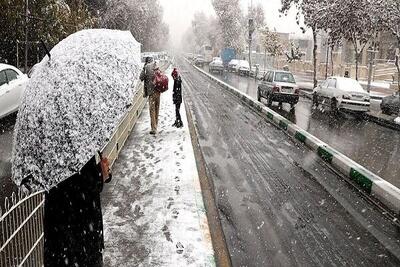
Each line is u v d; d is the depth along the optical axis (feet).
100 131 10.58
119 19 125.29
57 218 11.71
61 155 10.18
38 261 13.58
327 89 66.49
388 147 40.16
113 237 18.02
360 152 37.68
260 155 35.22
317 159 34.63
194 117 53.83
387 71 131.23
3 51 64.90
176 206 21.74
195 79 125.39
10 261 11.20
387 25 62.95
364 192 26.43
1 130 38.96
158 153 32.58
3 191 23.13
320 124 53.16
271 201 24.17
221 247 18.03
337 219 21.84
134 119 43.19
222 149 36.81
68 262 11.87
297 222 21.26
